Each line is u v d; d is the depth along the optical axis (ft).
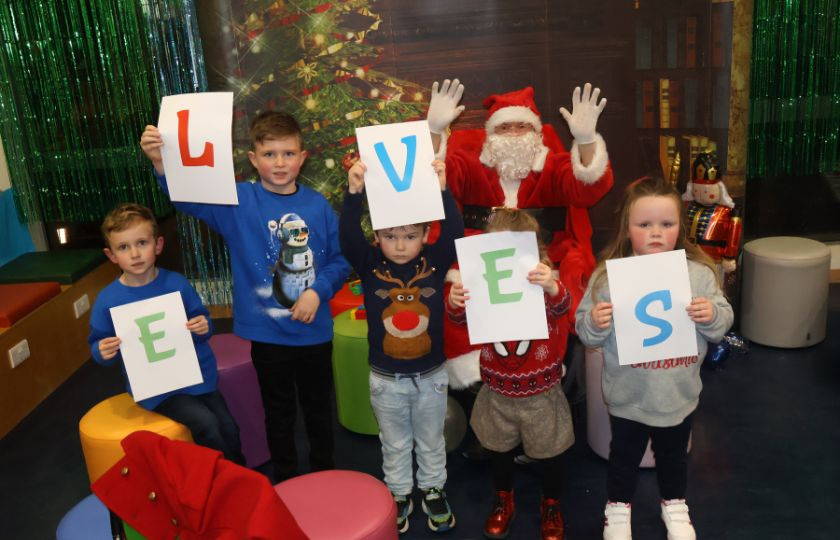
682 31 12.59
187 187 8.55
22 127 15.28
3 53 14.75
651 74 12.96
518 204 10.89
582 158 10.16
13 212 15.81
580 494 9.70
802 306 13.08
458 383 10.62
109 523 7.93
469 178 10.92
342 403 11.39
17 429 12.37
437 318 8.55
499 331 7.92
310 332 9.10
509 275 7.88
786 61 14.10
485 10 13.47
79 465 11.23
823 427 10.82
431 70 13.94
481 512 9.45
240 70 14.29
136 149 15.38
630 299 7.60
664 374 7.79
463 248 7.91
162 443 5.83
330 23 13.92
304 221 9.02
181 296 8.93
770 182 15.92
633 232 7.84
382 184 7.85
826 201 15.94
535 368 8.17
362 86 14.16
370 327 8.65
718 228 12.35
